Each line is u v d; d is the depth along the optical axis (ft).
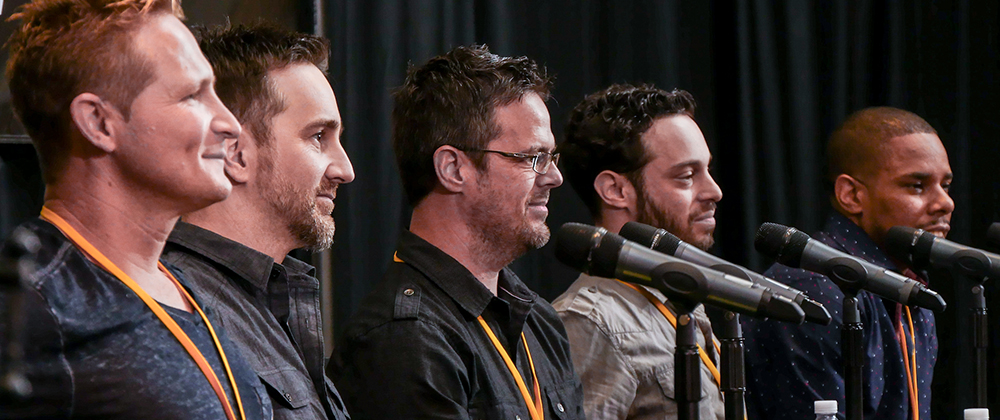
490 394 11.46
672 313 14.94
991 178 25.07
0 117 15.93
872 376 16.48
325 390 10.22
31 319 6.30
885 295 12.35
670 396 14.20
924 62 25.07
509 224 12.05
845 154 18.44
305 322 10.71
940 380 24.40
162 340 7.11
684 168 15.33
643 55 23.21
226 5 18.25
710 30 24.13
